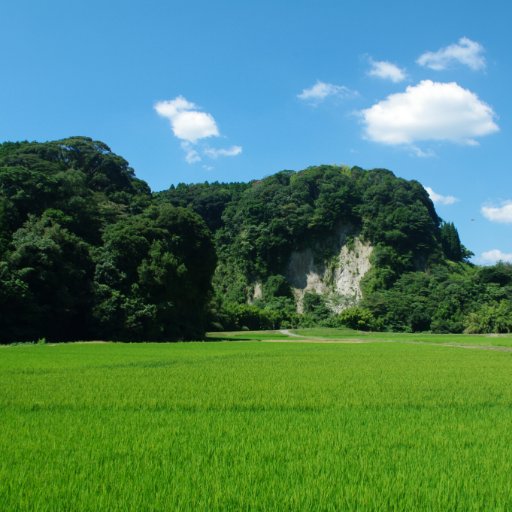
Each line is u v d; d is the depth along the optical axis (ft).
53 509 29.48
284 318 515.50
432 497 32.17
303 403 64.59
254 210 622.13
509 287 470.39
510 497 32.37
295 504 30.45
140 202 361.30
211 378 89.40
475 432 49.88
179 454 40.86
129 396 67.62
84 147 370.73
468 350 188.55
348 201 617.62
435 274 538.06
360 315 472.44
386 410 61.31
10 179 255.29
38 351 149.89
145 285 252.01
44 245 215.51
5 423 51.55
